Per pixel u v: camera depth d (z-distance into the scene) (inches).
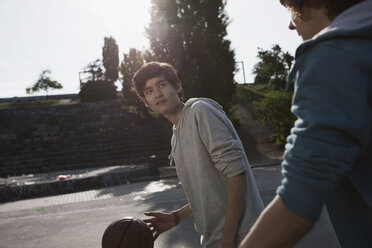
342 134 30.0
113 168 665.6
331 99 30.2
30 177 685.3
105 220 269.9
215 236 70.4
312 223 30.9
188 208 85.0
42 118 1122.0
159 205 307.4
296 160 31.5
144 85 75.9
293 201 30.6
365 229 37.1
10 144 999.0
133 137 956.6
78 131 1044.5
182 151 73.6
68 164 873.5
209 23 761.0
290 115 757.9
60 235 238.7
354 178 33.9
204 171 70.2
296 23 40.5
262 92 1272.1
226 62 776.9
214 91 754.8
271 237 31.2
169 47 737.0
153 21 744.3
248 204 68.4
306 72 32.3
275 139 828.0
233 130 72.8
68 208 356.5
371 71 30.3
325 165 29.9
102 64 1715.1
